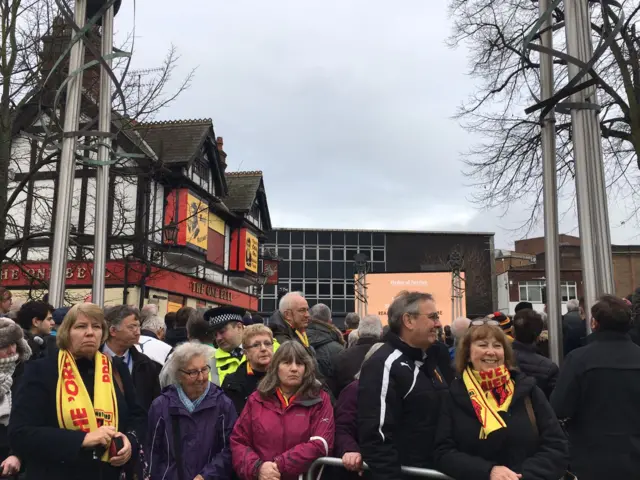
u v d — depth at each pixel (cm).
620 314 348
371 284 1856
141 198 1872
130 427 335
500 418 288
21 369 434
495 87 1322
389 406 310
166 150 2141
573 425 350
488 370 298
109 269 1764
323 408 351
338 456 338
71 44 607
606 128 1209
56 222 578
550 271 498
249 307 2967
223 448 353
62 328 320
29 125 1298
